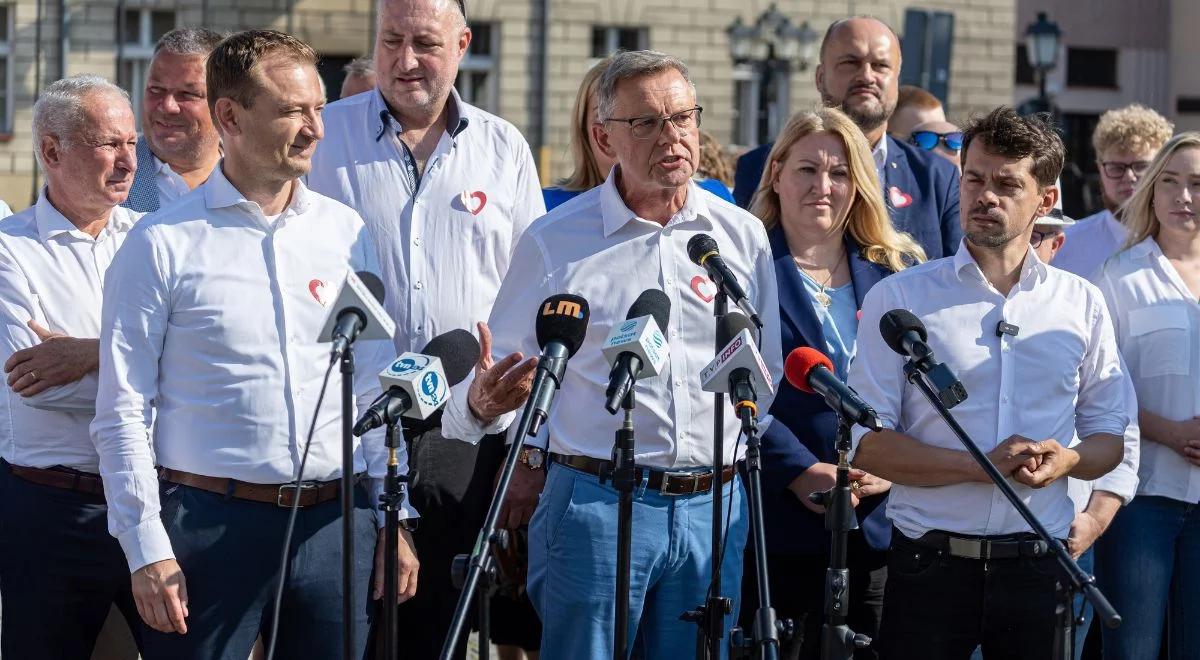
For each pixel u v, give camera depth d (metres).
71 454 3.71
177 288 3.27
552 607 3.55
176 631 3.22
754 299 3.75
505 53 20.38
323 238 3.46
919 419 3.75
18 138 18.72
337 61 19.88
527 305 3.70
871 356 3.81
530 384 3.28
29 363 3.61
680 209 3.68
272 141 3.29
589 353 3.60
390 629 3.01
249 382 3.27
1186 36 23.14
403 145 4.23
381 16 4.20
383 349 3.54
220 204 3.34
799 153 4.29
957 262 3.79
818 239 4.34
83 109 3.73
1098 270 4.57
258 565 3.28
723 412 3.29
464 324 4.18
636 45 20.92
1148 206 4.53
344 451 2.87
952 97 21.70
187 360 3.27
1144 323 4.40
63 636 3.74
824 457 4.16
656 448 3.55
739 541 3.70
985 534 3.63
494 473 4.31
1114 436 3.79
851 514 3.25
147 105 4.44
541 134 20.59
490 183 4.28
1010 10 21.81
